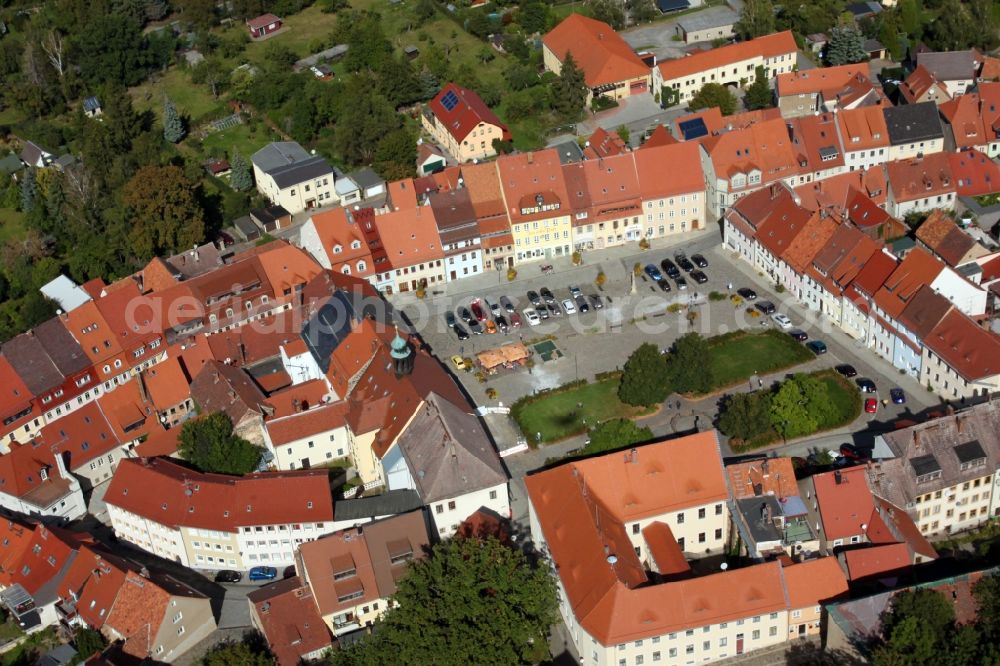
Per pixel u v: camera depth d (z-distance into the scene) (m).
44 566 185.50
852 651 153.88
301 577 175.12
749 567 160.25
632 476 174.25
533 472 196.38
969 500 177.75
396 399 195.25
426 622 156.88
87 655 172.75
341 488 198.88
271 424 199.25
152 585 173.00
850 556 163.88
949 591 154.12
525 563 168.88
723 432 199.00
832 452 194.12
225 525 183.88
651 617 156.50
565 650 166.75
